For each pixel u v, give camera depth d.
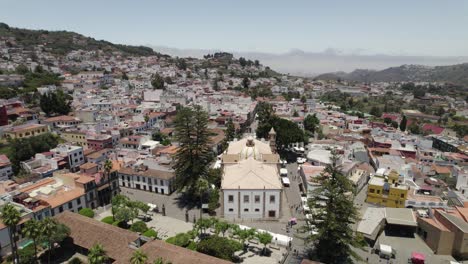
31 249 64.44
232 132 156.38
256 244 73.81
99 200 91.06
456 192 103.00
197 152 97.44
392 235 81.56
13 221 56.34
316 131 187.12
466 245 71.38
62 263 65.44
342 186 65.38
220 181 103.94
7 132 128.75
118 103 197.62
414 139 157.88
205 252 65.94
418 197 96.56
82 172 94.56
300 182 110.81
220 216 87.06
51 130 144.50
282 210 91.00
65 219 72.38
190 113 100.00
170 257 59.50
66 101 185.50
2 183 88.31
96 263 52.78
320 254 66.56
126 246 63.66
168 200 97.06
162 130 158.75
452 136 188.50
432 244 75.44
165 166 104.25
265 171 90.75
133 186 106.31
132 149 127.12
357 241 69.94
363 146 146.62
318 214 67.38
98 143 130.62
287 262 67.31
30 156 113.19
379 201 97.56
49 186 84.62
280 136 137.12
